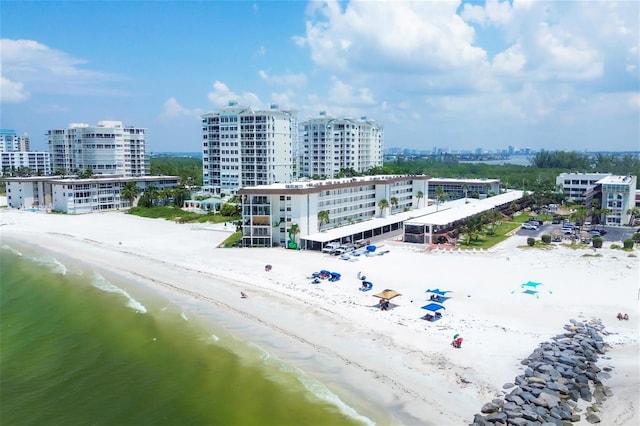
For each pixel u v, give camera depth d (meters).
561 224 163.50
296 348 64.31
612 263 104.44
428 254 116.38
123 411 51.41
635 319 71.50
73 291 94.75
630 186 161.88
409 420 47.56
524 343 63.06
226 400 52.78
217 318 76.81
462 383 53.62
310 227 130.00
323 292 86.50
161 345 67.56
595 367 56.97
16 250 136.38
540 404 48.56
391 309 76.44
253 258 115.06
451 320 71.25
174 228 164.62
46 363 62.97
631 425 46.56
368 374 56.38
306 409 50.28
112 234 154.62
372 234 143.12
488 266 102.81
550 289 85.25
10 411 51.62
